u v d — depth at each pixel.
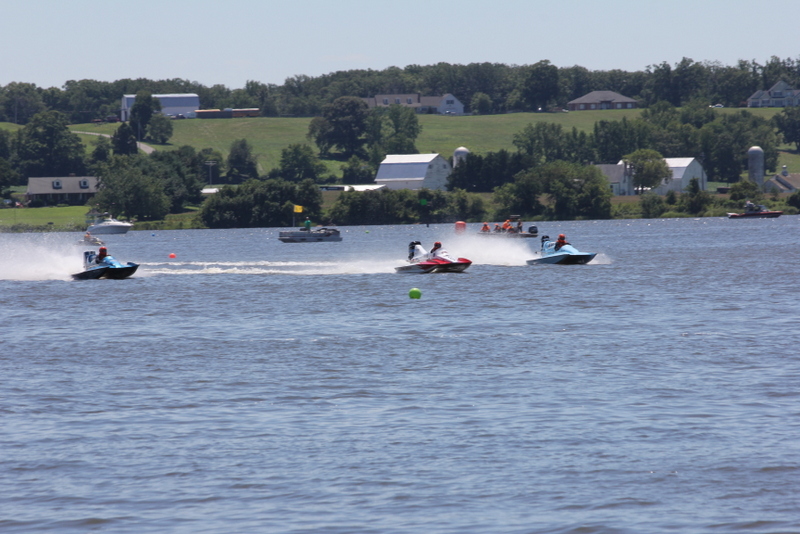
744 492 52.69
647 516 49.78
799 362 86.62
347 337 108.31
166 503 52.72
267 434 65.38
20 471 58.09
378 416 69.81
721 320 116.31
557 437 63.31
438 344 102.06
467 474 56.44
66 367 91.06
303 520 50.09
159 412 71.94
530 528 48.56
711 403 71.38
